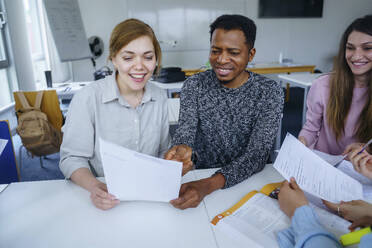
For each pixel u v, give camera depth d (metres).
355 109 1.29
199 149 1.29
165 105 1.26
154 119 1.22
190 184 0.92
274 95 1.16
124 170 0.77
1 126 1.49
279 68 4.31
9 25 3.67
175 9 5.38
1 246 0.73
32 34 4.76
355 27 1.18
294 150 0.93
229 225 0.79
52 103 2.31
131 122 1.16
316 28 5.86
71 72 5.42
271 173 1.10
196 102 1.21
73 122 1.07
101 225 0.81
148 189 0.81
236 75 1.11
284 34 5.80
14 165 1.54
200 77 1.23
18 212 0.87
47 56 5.03
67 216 0.85
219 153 1.26
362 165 0.92
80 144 1.07
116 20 5.38
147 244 0.73
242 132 1.21
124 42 0.94
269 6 5.57
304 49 5.95
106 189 0.90
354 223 0.75
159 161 0.76
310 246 0.60
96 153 1.16
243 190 0.98
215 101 1.19
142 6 5.28
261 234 0.75
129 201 0.91
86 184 0.94
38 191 0.98
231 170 1.00
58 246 0.73
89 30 5.36
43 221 0.82
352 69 1.21
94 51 5.14
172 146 1.07
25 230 0.79
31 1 4.70
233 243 0.73
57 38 4.27
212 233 0.76
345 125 1.33
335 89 1.30
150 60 0.99
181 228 0.79
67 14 4.46
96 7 5.28
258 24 5.66
